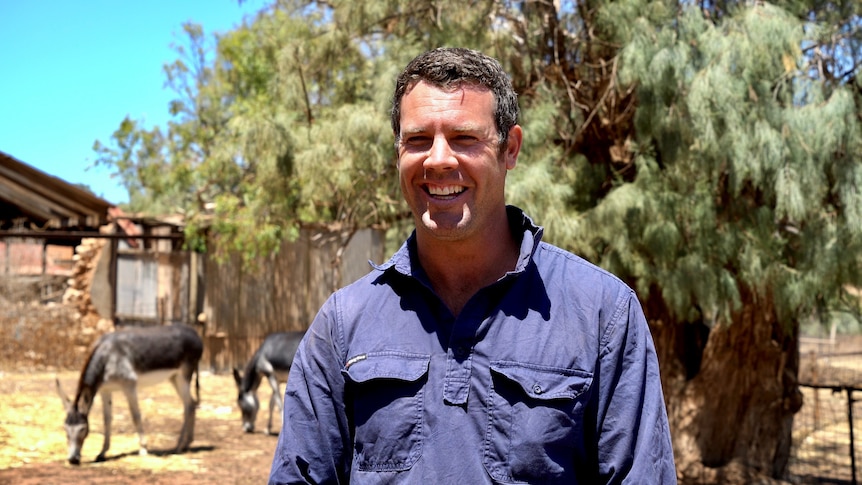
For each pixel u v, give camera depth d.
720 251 7.21
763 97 6.81
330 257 18.36
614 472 1.85
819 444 11.77
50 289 19.62
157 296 18.38
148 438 11.45
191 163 21.97
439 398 1.88
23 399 13.63
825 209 7.50
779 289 7.25
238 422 13.12
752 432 9.16
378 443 1.90
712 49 6.68
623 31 7.09
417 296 2.00
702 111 6.53
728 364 9.05
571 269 1.99
